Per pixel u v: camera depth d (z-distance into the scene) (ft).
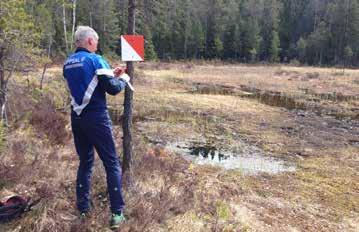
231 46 272.72
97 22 176.86
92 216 15.81
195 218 20.58
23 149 24.73
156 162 29.99
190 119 61.87
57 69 91.97
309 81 135.85
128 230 15.90
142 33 22.75
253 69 194.29
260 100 87.30
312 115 72.28
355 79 147.02
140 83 106.11
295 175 36.45
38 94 44.78
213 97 87.20
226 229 20.52
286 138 52.60
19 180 18.38
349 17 263.70
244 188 31.07
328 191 32.37
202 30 266.98
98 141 14.64
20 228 14.55
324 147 48.67
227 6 286.25
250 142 49.52
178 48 255.70
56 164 22.79
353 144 51.01
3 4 29.96
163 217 18.54
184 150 44.21
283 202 28.99
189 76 139.95
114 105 72.13
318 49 270.26
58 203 16.33
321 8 300.61
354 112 78.64
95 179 19.72
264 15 292.61
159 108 70.79
